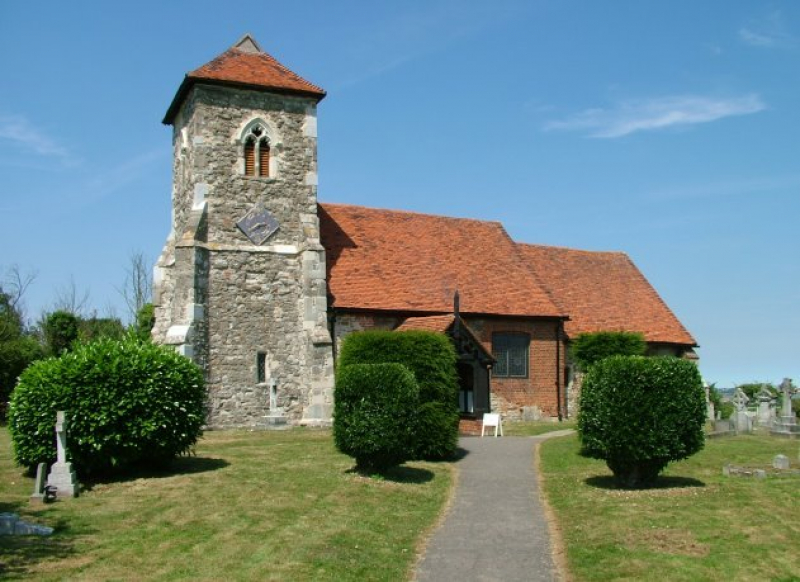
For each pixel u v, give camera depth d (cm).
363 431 1581
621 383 1481
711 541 1159
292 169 2664
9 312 4819
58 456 1420
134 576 975
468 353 2539
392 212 3195
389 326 2717
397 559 1112
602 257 3791
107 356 1562
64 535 1148
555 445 2153
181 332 2380
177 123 2836
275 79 2669
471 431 2536
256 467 1678
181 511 1290
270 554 1072
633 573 1040
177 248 2447
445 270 2997
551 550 1179
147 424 1535
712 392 3522
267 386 2533
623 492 1495
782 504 1354
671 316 3581
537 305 3041
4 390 3556
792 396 2783
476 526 1316
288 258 2617
